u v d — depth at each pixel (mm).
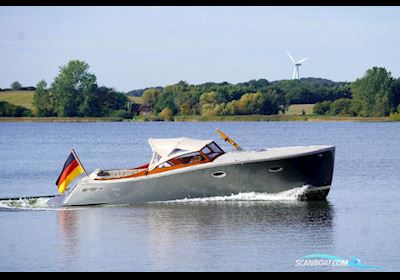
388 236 64938
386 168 118375
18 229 68875
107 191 77625
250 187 77812
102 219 72062
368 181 99875
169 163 77625
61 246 62938
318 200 80000
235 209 74938
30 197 84562
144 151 164500
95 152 162000
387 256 59344
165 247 61969
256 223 69375
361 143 191125
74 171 79438
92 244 63281
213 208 75438
